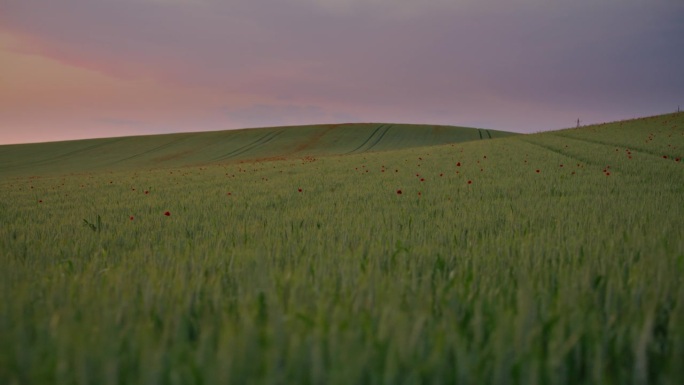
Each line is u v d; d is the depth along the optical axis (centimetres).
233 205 1091
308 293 240
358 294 229
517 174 1631
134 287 272
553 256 344
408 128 8894
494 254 362
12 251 513
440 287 253
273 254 399
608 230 473
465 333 188
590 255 328
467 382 149
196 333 211
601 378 155
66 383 144
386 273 316
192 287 273
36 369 154
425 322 189
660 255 307
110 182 2325
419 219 688
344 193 1259
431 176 1698
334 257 363
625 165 1733
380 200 1062
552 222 590
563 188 1171
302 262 352
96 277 325
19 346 164
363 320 189
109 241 603
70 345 162
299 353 153
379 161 2772
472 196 1105
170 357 156
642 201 829
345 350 149
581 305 220
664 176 1393
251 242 532
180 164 5706
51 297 249
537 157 2408
